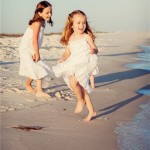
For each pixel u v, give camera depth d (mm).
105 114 4941
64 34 4805
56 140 3723
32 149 3436
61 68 4750
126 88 7148
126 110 5199
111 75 8984
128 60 12672
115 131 4109
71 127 4219
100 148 3541
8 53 14250
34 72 6043
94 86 7137
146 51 14602
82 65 4672
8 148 3402
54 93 6340
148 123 4465
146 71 9703
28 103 5398
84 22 4703
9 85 6832
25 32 6250
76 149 3490
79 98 4816
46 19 6230
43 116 4664
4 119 4363
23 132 3934
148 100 5922
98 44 21297
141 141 3777
